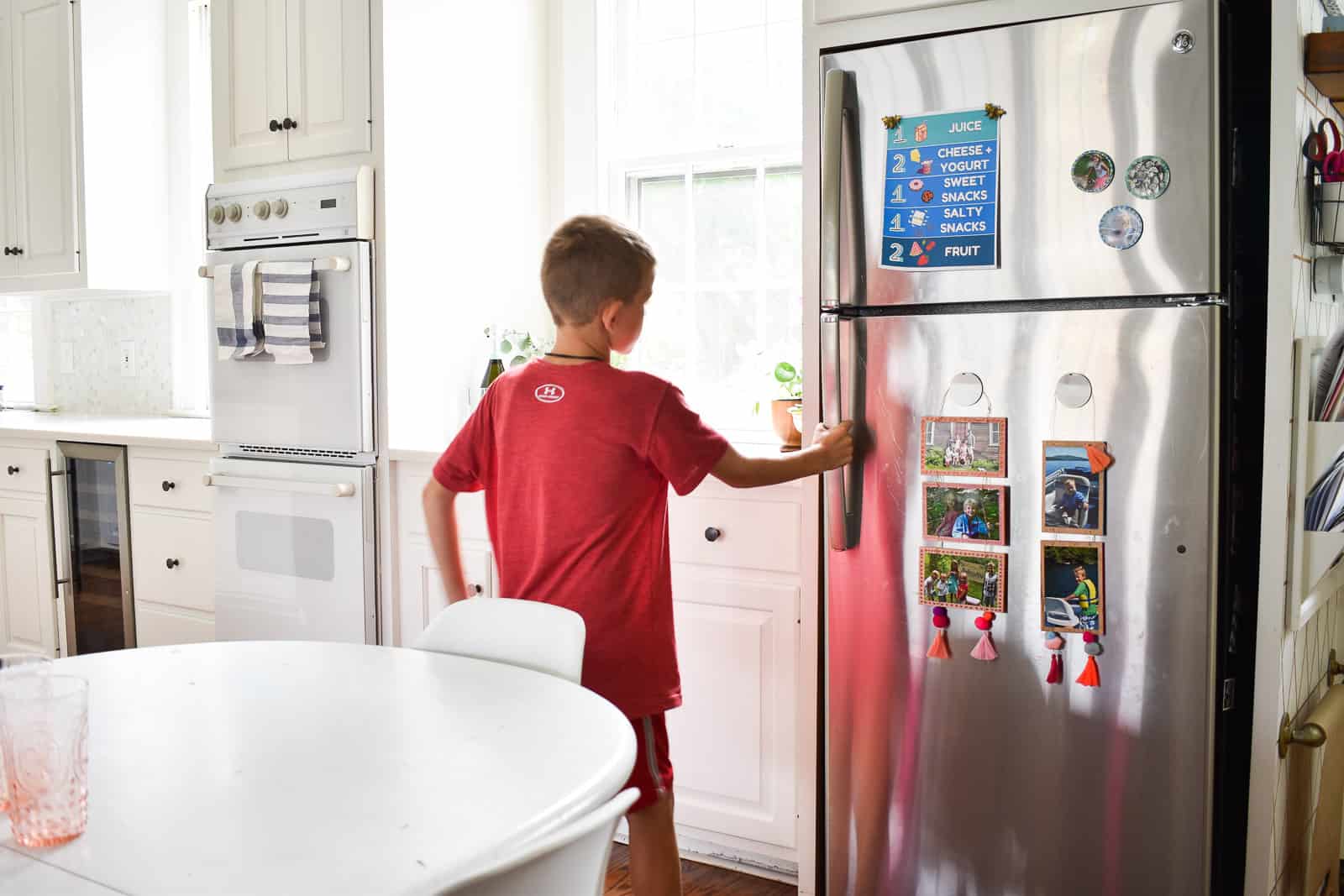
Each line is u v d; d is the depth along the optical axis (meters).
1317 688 2.10
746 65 2.93
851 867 1.96
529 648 1.45
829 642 1.94
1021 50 1.71
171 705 1.24
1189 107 1.60
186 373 3.94
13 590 3.56
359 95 2.67
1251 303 1.86
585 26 3.11
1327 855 2.03
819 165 1.95
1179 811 1.68
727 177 2.97
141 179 3.79
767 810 2.20
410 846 0.88
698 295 3.03
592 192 3.13
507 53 3.04
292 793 0.99
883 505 1.87
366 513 2.68
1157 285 1.64
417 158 2.73
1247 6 1.84
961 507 1.80
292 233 2.77
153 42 3.80
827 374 1.89
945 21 1.81
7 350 4.64
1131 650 1.70
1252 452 1.86
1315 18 1.85
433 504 1.81
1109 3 1.67
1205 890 1.68
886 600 1.88
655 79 3.07
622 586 1.66
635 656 1.67
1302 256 1.75
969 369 1.78
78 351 4.29
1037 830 1.79
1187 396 1.63
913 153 1.80
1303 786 1.91
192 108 3.82
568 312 1.69
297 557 2.80
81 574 3.38
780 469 1.76
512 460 1.71
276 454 2.86
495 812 0.94
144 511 3.17
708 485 2.21
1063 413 1.71
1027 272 1.73
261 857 0.86
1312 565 1.78
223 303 2.83
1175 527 1.65
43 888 0.81
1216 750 1.70
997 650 1.79
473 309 2.95
